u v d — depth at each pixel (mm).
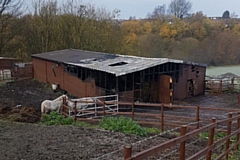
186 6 76688
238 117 7059
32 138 7938
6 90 21047
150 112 14828
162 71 17938
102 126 9852
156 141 8070
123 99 15688
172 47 47125
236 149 7328
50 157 6359
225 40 50812
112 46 34719
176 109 15664
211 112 14641
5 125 9609
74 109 11484
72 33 34594
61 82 21969
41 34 34406
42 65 25047
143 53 41406
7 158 6246
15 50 34688
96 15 35938
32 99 18141
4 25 33281
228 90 22719
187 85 19969
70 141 7684
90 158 6348
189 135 4352
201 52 49156
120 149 7000
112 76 16312
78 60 20703
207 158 5301
